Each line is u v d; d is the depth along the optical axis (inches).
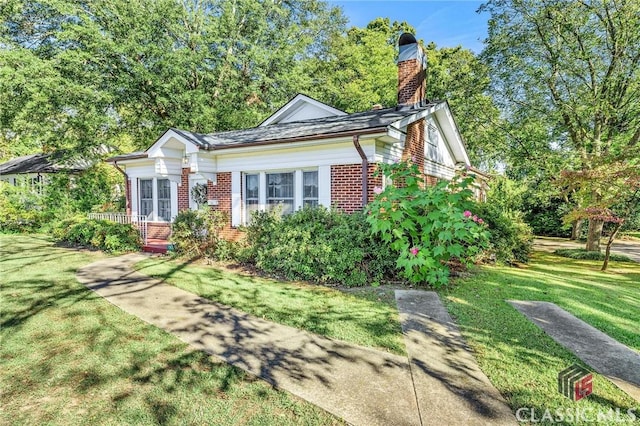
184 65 693.9
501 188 716.0
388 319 181.3
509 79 545.6
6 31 617.3
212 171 390.3
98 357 138.5
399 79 406.0
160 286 248.4
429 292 232.7
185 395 112.7
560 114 519.8
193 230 355.3
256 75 778.8
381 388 116.2
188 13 756.0
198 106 697.6
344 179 311.4
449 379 121.8
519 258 403.2
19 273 285.3
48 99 569.0
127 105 684.1
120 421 100.0
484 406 106.0
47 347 147.4
